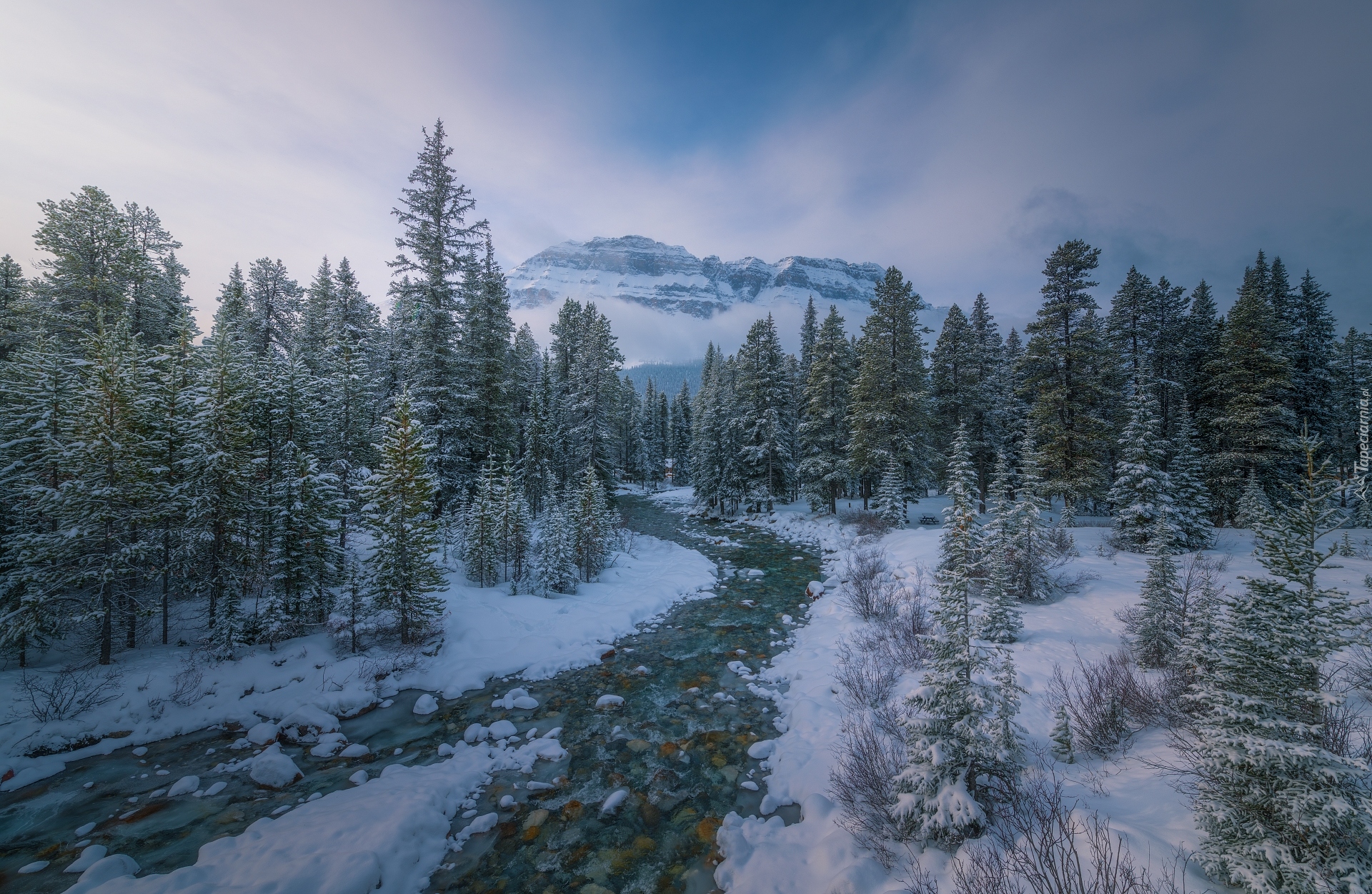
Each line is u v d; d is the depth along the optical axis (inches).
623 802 295.3
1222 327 1105.4
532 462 1288.1
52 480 491.5
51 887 224.4
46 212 872.3
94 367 424.8
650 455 2893.7
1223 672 180.7
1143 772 228.7
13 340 799.7
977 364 1266.0
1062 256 981.8
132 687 381.7
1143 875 155.1
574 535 779.4
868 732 312.8
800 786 297.3
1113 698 276.5
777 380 1475.1
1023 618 472.4
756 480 1461.6
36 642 402.3
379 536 492.7
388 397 992.9
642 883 237.5
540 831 272.5
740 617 638.5
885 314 1198.3
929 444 1275.8
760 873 230.5
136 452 434.0
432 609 503.8
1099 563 640.4
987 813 208.1
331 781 310.2
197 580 468.8
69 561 413.7
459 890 234.1
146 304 965.8
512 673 473.4
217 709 382.0
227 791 298.7
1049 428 966.4
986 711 203.0
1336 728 197.5
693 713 403.9
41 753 323.3
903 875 202.7
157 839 258.2
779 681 460.4
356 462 623.2
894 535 954.7
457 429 928.3
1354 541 689.0
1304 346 1133.1
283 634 476.1
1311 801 144.6
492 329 1079.0
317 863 223.8
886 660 445.4
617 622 600.4
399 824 257.4
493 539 698.2
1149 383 785.6
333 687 416.2
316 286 1264.8
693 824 277.4
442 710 407.5
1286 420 919.7
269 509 472.1
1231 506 924.6
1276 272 1185.4
